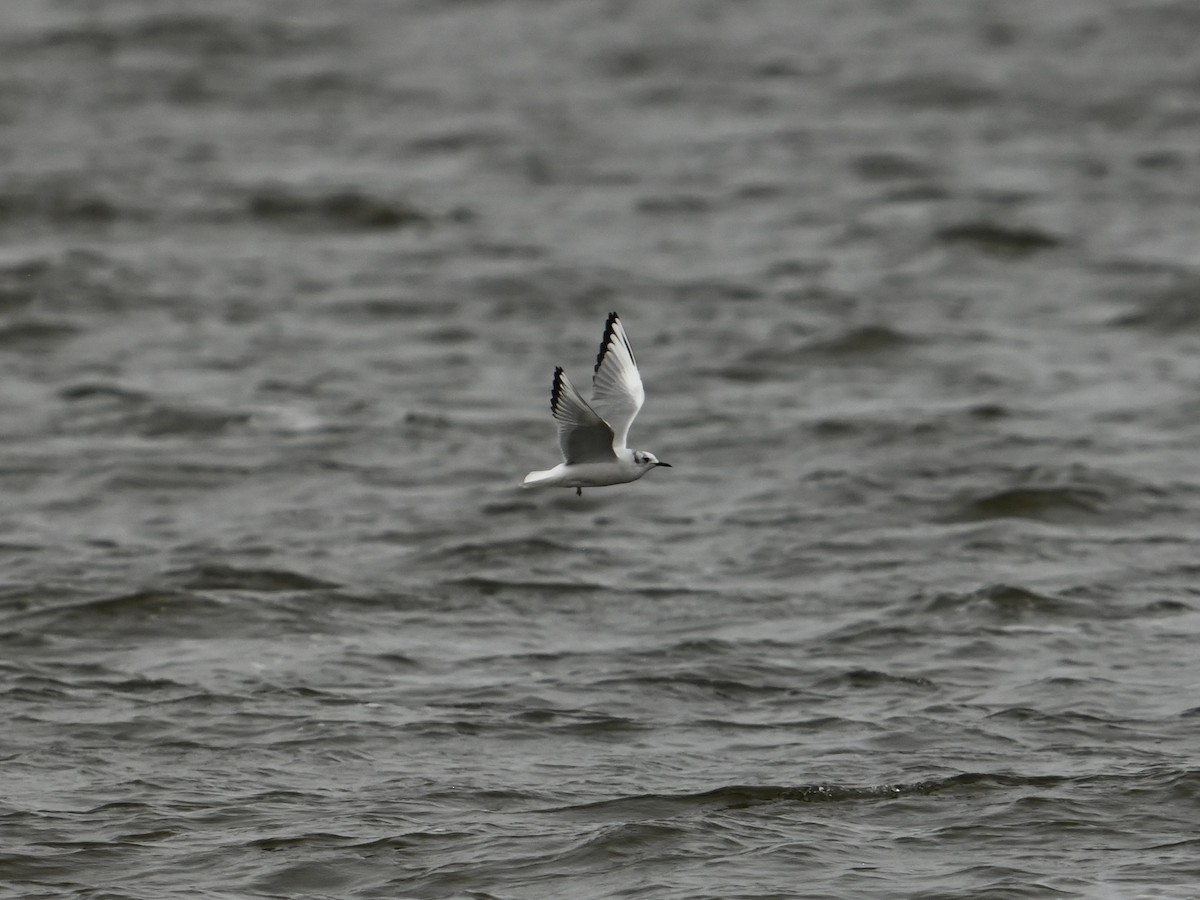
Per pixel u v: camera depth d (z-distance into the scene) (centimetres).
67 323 3975
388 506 2919
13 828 1795
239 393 3522
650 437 3272
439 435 3294
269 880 1698
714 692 2159
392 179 5328
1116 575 2539
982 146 5691
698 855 1736
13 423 3338
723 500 2936
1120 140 5753
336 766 1955
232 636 2355
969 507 2862
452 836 1783
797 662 2253
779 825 1805
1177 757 1942
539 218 4959
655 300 4231
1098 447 3155
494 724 2062
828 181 5316
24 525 2823
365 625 2397
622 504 2923
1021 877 1683
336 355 3809
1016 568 2580
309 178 5303
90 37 6869
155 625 2388
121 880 1697
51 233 4738
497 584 2541
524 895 1669
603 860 1730
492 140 5778
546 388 3609
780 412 3416
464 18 7444
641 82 6506
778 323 4025
